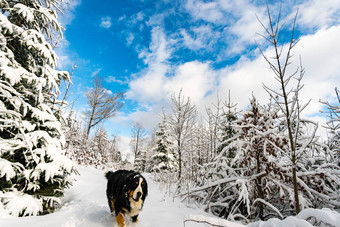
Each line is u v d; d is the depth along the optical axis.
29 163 5.23
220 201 6.12
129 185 4.08
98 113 23.53
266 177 5.19
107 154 24.42
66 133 14.12
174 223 4.02
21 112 5.73
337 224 2.36
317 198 5.33
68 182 6.20
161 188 8.09
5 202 4.55
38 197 5.33
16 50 6.14
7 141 4.78
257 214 6.00
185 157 10.05
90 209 4.83
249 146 5.30
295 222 2.42
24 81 5.68
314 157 5.98
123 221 3.82
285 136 5.15
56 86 6.09
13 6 5.88
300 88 3.88
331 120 5.80
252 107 5.57
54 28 6.85
